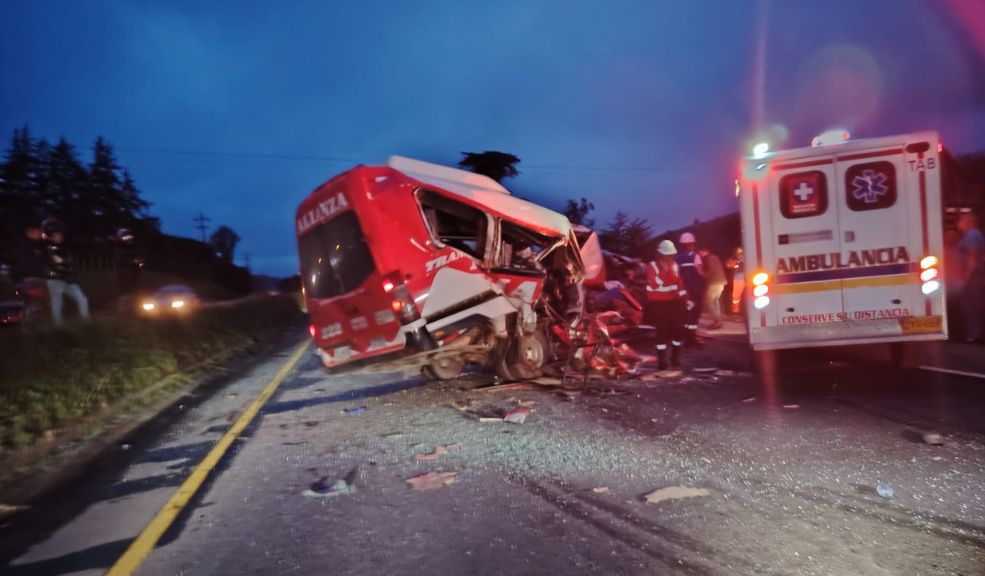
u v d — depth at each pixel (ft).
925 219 27.22
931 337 27.20
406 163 31.12
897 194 27.40
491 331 31.50
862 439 20.18
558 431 23.61
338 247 29.94
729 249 84.79
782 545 13.46
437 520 15.97
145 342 40.42
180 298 101.50
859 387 27.63
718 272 52.95
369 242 28.63
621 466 19.15
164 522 17.07
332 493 18.44
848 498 15.69
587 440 22.13
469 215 30.78
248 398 36.11
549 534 14.70
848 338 27.68
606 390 30.40
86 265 103.04
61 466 23.39
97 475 22.27
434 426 25.75
